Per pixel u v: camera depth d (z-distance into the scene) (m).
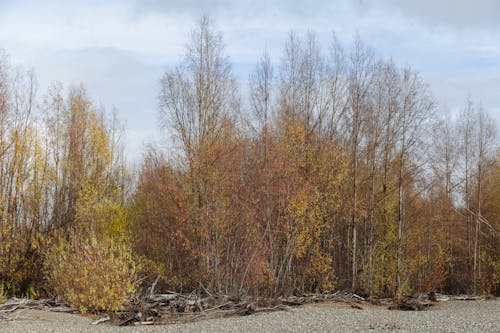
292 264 34.19
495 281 39.62
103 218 32.47
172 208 33.88
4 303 25.28
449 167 44.38
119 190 40.38
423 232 38.50
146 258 34.94
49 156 34.91
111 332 19.59
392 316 24.55
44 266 30.80
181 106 34.97
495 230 42.03
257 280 30.19
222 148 32.16
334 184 34.31
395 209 36.59
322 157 34.25
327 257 33.00
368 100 37.06
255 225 31.73
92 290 23.84
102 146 36.50
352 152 37.00
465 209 43.81
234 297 28.44
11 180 33.28
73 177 35.12
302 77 40.38
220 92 36.41
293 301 29.80
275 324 21.52
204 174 31.81
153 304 26.31
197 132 34.69
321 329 20.00
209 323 22.03
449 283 42.78
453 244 43.53
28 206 33.69
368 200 36.62
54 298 27.23
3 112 33.62
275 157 32.12
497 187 43.03
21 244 33.03
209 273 30.59
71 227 32.88
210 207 31.64
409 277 35.88
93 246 26.42
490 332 18.70
